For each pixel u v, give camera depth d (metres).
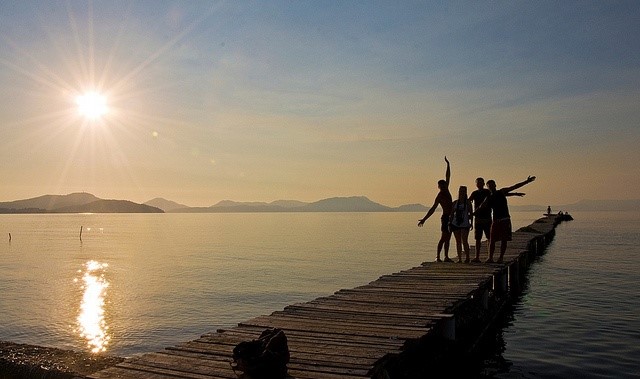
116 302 22.94
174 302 22.72
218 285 27.62
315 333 7.62
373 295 10.91
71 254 51.41
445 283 12.30
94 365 7.68
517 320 14.67
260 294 24.53
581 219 133.00
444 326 9.72
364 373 5.80
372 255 44.50
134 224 169.62
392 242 63.28
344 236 80.00
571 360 10.83
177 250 54.75
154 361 6.20
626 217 158.88
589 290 19.78
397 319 8.59
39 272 35.59
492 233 15.59
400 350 6.78
